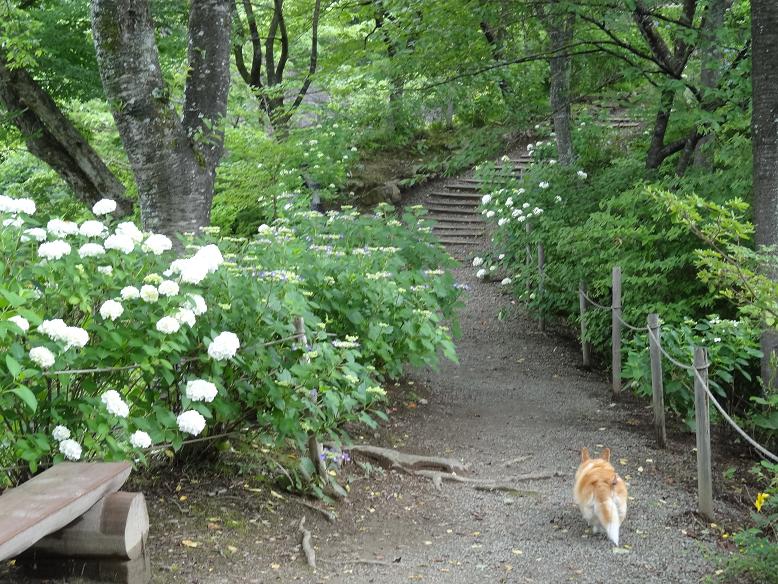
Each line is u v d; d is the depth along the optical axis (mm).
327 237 8648
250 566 4602
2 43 9906
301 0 18750
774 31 7445
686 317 8586
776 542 5402
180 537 4805
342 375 5586
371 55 13930
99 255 4719
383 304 7562
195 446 5684
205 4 8609
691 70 12656
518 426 8219
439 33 11727
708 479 5820
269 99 17516
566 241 10938
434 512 5867
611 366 10891
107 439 4402
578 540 5352
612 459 7246
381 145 20094
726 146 9914
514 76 13867
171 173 8336
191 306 4719
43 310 4523
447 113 20672
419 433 7809
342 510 5680
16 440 4285
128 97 8188
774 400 7312
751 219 9234
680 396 8234
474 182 19219
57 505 3572
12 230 4520
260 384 5336
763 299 5734
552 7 11453
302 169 16203
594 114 16875
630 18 11445
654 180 11773
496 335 12258
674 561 5031
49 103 9914
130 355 4527
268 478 5797
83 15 12266
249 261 6762
